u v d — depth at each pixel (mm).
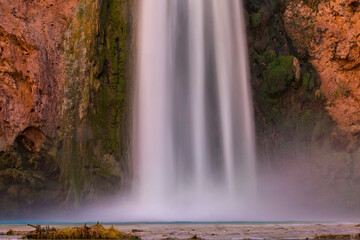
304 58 30609
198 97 24172
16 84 22328
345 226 14633
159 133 23141
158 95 23516
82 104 22734
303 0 31094
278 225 14953
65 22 24547
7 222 17891
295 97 28922
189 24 24578
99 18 23453
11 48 22359
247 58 26844
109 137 22875
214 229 12617
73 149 22250
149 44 23953
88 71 23062
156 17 24172
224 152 24359
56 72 23375
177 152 23125
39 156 21953
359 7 29359
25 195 20984
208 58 24891
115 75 23609
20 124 21844
